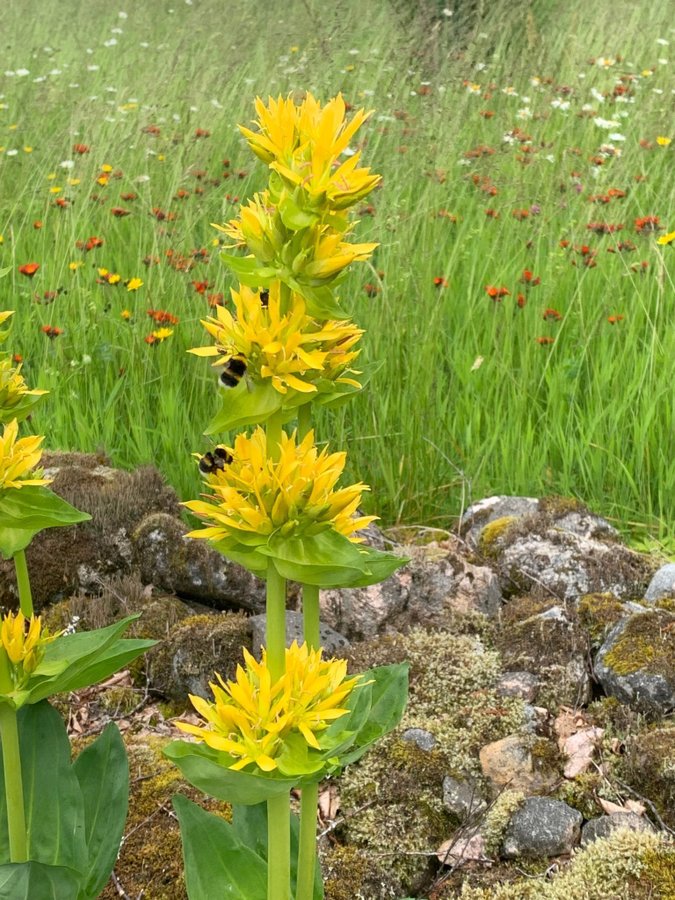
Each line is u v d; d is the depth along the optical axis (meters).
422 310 2.64
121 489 2.16
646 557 2.15
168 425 2.44
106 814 1.43
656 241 2.76
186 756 1.18
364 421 2.46
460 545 2.24
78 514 1.37
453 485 2.46
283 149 1.18
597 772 1.70
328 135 1.17
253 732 1.20
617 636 1.84
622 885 1.53
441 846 1.64
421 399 2.48
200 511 1.21
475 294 2.76
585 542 2.13
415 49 3.67
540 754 1.71
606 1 4.55
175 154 3.24
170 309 2.65
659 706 1.76
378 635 1.96
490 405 2.60
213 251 2.74
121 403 2.60
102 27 4.95
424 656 1.83
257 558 1.22
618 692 1.79
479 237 2.94
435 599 2.00
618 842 1.57
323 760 1.20
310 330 1.22
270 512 1.20
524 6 3.98
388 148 3.19
